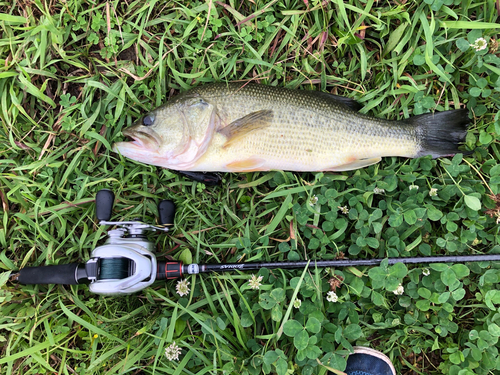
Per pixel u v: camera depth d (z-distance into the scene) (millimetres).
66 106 473
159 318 458
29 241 468
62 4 471
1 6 474
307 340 417
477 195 464
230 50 486
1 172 469
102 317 452
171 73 492
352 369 462
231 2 477
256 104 448
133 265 415
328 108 460
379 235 478
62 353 455
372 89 499
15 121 470
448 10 467
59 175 477
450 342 469
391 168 488
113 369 436
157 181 487
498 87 469
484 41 459
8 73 456
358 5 483
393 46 485
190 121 442
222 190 490
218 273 462
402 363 481
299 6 486
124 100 476
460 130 475
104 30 479
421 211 459
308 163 461
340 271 456
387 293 475
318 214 467
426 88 494
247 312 444
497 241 471
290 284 435
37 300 459
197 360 450
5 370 446
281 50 496
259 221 491
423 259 445
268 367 422
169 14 484
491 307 443
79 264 423
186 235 473
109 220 441
